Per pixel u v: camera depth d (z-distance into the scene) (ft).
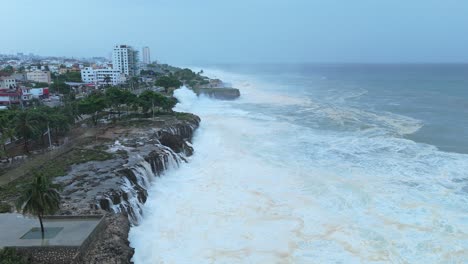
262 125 295.89
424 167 185.78
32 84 536.83
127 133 240.12
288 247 117.70
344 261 109.09
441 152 211.82
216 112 366.84
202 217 139.03
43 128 219.41
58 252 96.02
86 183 150.10
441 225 127.13
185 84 603.67
